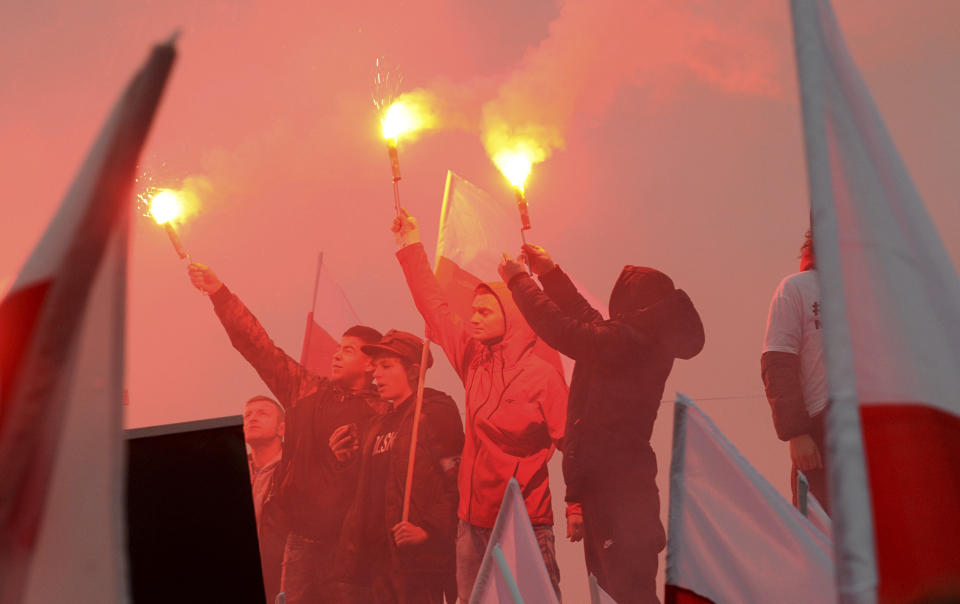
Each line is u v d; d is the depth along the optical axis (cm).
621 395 351
